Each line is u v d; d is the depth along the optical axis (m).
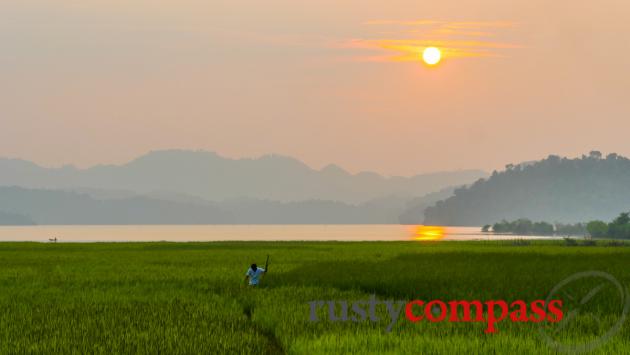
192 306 21.14
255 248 69.44
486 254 51.19
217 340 15.67
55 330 16.84
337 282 27.67
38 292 25.03
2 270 35.97
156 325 17.58
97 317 18.83
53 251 61.69
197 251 61.06
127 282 29.12
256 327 18.19
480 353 14.43
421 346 15.10
